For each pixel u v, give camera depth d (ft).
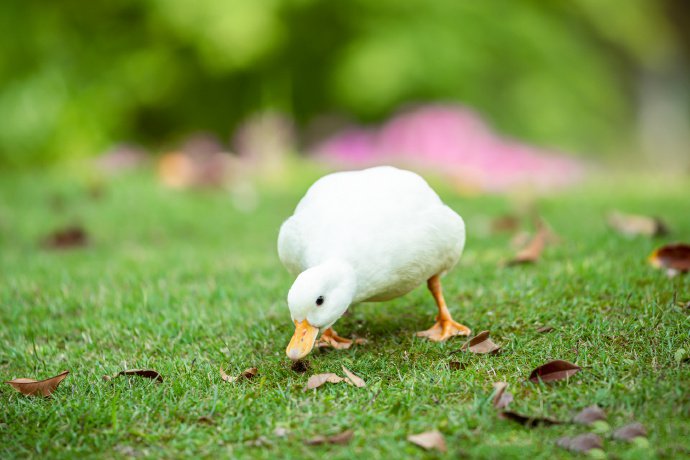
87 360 16.83
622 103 62.90
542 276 20.17
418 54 51.11
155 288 21.94
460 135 46.68
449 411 12.96
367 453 11.76
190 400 13.96
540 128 52.80
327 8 53.31
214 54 52.29
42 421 13.44
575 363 14.47
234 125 56.85
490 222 29.30
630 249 22.97
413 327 18.01
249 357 16.42
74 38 53.11
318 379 14.40
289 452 11.94
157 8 51.19
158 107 56.18
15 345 18.12
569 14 58.85
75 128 50.14
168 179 40.73
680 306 16.74
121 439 12.75
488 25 53.06
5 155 49.47
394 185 16.07
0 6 51.78
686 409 12.38
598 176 46.62
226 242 29.86
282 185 41.32
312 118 56.13
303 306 14.37
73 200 37.60
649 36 61.57
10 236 31.30
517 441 11.94
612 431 11.98
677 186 38.75
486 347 15.58
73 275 23.98
